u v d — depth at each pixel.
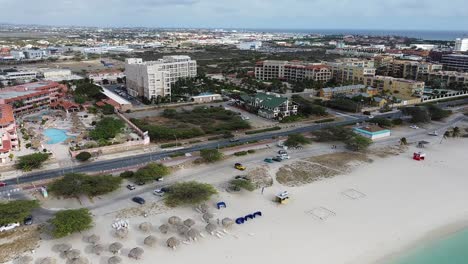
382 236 79.56
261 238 77.12
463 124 170.38
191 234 75.50
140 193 95.25
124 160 118.81
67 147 129.62
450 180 108.44
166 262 68.75
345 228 81.94
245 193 96.56
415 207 92.19
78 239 74.75
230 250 72.88
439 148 136.50
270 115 174.50
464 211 91.12
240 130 154.38
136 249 69.81
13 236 75.31
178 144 134.50
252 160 119.69
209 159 116.62
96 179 94.56
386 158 124.88
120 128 147.38
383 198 96.12
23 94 182.12
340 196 96.50
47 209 86.56
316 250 73.88
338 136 140.75
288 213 87.38
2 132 119.75
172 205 88.94
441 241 78.50
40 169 110.56
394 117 182.00
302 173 109.94
